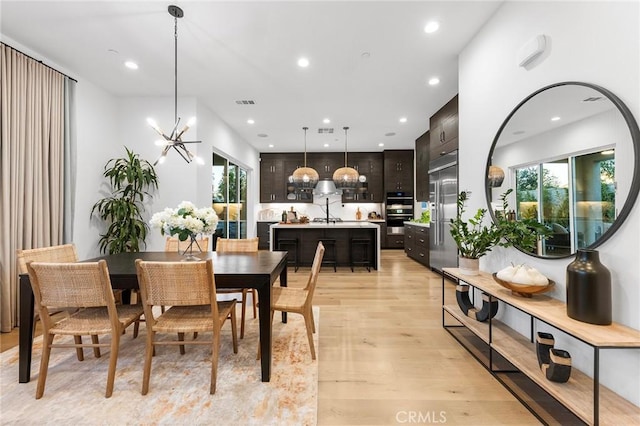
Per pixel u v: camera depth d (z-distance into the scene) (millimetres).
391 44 2885
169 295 1773
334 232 5770
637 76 1367
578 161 1661
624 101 1426
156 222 2512
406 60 3193
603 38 1521
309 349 2352
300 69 3410
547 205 1875
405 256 7012
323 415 1599
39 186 2994
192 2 2297
